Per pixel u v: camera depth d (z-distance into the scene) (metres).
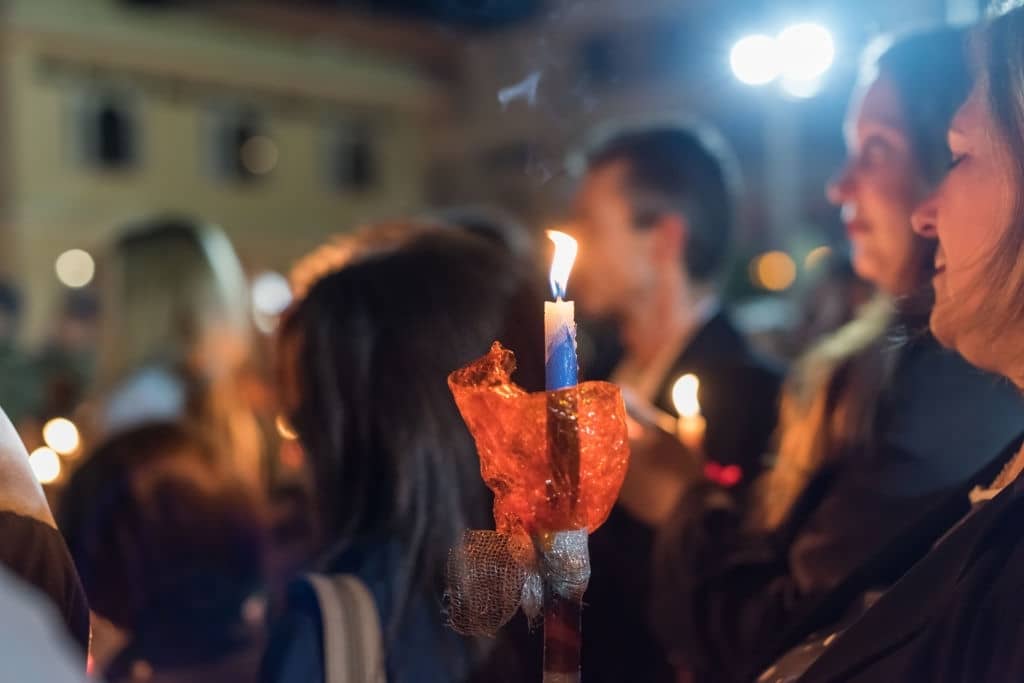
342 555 1.00
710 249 2.04
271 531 1.73
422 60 19.67
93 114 15.67
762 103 13.43
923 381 1.09
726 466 1.65
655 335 2.03
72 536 1.54
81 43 15.40
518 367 1.07
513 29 16.69
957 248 0.83
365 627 0.92
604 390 0.70
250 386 2.21
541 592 0.78
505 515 0.76
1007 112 0.76
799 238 10.93
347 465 1.04
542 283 1.18
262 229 17.61
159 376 2.07
